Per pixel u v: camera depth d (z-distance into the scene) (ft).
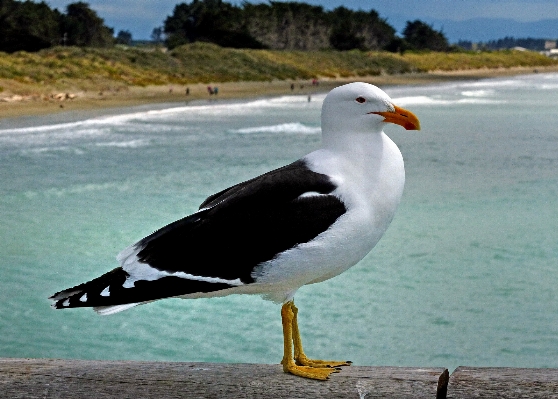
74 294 10.93
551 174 84.84
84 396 10.63
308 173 11.57
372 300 40.75
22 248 50.70
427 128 139.54
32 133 123.65
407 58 402.52
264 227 11.22
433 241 53.42
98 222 58.70
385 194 11.67
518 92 256.32
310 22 377.09
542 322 37.76
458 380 10.30
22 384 10.82
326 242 11.25
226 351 33.65
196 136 123.75
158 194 71.20
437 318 38.11
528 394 9.96
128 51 263.29
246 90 245.65
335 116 11.99
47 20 287.89
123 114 160.66
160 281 11.15
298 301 40.52
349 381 10.72
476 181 80.02
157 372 11.07
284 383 10.78
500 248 51.67
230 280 11.35
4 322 36.99
